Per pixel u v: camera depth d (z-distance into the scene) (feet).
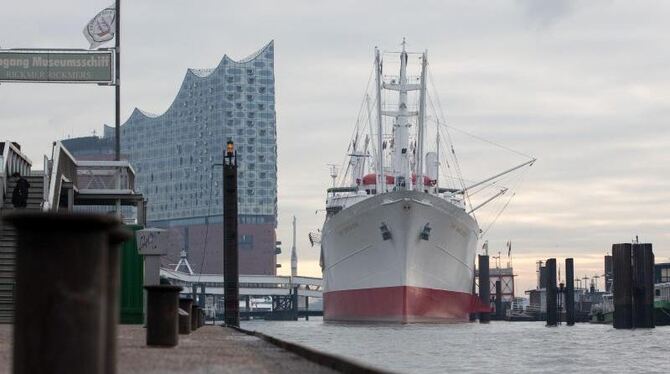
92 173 240.32
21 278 34.94
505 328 528.22
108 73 247.70
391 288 390.01
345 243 414.62
